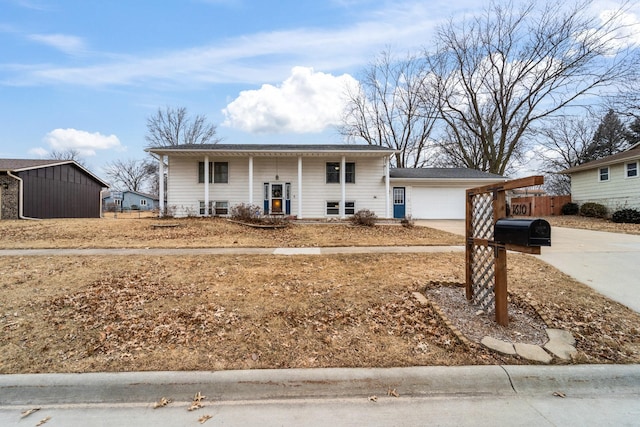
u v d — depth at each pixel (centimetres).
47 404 248
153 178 5338
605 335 346
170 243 858
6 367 279
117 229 1059
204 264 609
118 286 476
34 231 1002
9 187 1513
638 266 601
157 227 1098
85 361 289
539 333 347
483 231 406
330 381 264
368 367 281
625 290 477
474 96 2386
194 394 255
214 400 251
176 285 483
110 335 336
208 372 271
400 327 357
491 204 385
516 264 616
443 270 572
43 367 280
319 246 834
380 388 262
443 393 260
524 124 2241
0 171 1481
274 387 260
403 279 514
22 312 387
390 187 1789
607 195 1731
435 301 430
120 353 302
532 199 2066
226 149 1492
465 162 2734
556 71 2053
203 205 1588
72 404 248
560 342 327
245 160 1602
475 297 417
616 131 2719
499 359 296
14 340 325
